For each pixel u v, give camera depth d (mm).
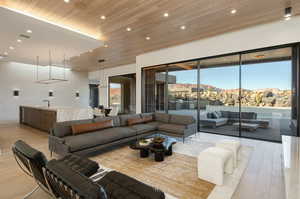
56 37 4273
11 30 3818
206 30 4551
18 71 8055
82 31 4500
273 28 4082
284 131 4258
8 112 7723
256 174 2609
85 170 1975
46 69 9109
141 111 7285
